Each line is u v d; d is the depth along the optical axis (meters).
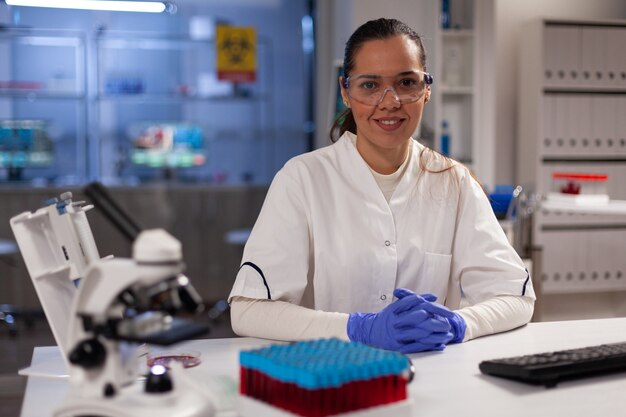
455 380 1.34
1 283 5.75
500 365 1.34
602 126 5.02
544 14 5.27
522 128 5.15
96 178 6.74
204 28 6.81
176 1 6.96
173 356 1.51
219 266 6.29
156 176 6.82
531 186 4.58
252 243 1.79
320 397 1.06
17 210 5.81
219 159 7.13
